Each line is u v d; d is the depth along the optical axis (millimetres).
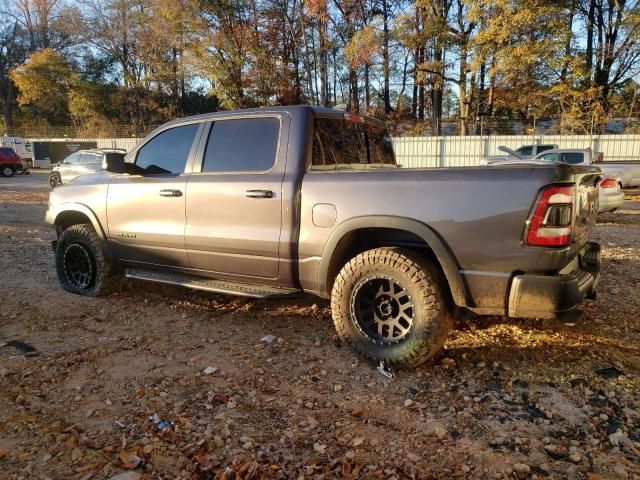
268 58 31297
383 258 3336
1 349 3748
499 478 2283
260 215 3838
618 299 4887
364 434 2645
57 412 2846
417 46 28578
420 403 2957
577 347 3742
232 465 2365
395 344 3340
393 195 3301
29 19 53688
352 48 29234
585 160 16016
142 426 2697
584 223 3309
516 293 2957
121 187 4734
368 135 4574
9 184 22844
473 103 32281
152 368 3449
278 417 2814
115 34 43250
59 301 4980
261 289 3996
